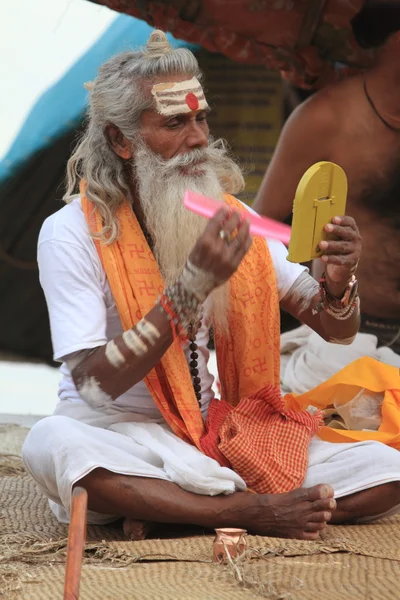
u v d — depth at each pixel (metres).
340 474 6.92
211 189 6.91
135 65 6.98
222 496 6.64
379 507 6.91
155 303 6.49
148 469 6.59
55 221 7.11
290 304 7.61
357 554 6.23
